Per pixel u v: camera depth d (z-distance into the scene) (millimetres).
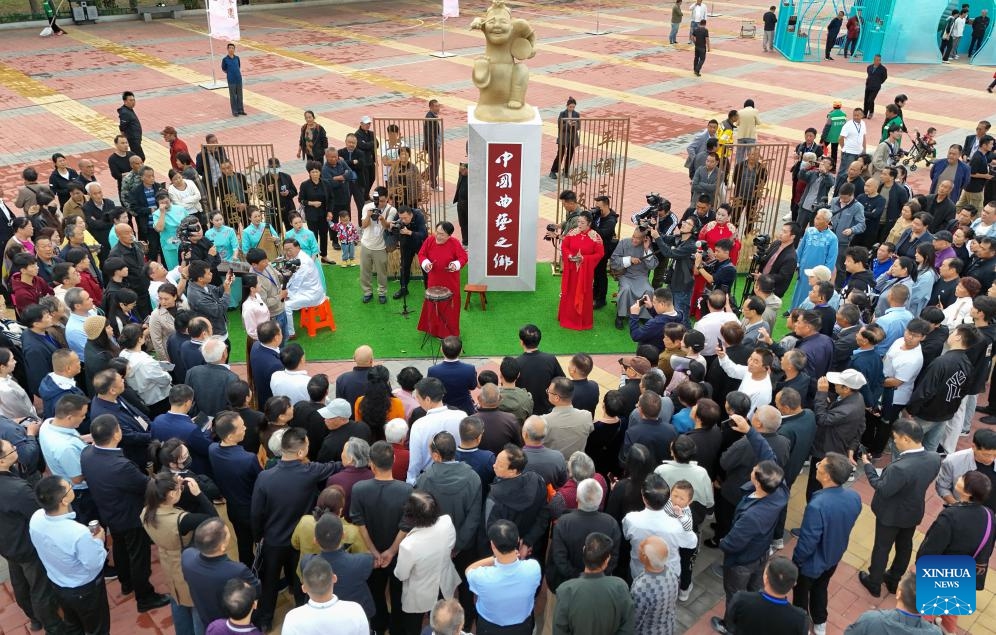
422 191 11898
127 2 32031
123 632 5828
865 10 26062
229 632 4254
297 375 6625
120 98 20438
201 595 4629
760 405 6434
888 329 7684
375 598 5562
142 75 22828
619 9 35719
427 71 23844
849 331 7355
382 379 6160
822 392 6586
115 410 6055
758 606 4523
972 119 19516
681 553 5887
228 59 18609
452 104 20422
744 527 5262
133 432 6051
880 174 11766
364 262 10789
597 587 4434
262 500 5320
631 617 4508
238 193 11414
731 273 8898
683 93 21984
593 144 17188
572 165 15047
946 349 7574
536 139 10383
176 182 10906
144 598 5980
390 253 11688
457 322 10086
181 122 18578
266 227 10602
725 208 9703
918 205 9977
